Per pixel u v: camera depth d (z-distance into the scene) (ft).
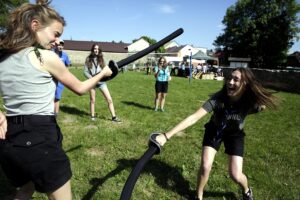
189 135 22.82
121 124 25.39
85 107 32.04
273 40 195.93
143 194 13.42
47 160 7.04
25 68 6.95
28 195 8.98
